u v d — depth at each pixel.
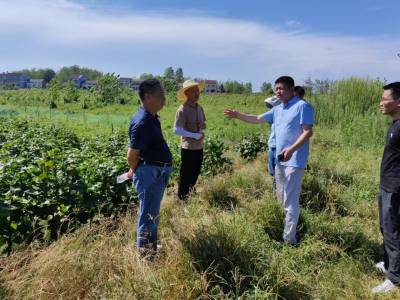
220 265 3.14
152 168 3.37
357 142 9.38
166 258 3.22
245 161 8.82
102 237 3.54
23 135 9.34
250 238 3.57
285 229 3.99
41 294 2.69
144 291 2.74
